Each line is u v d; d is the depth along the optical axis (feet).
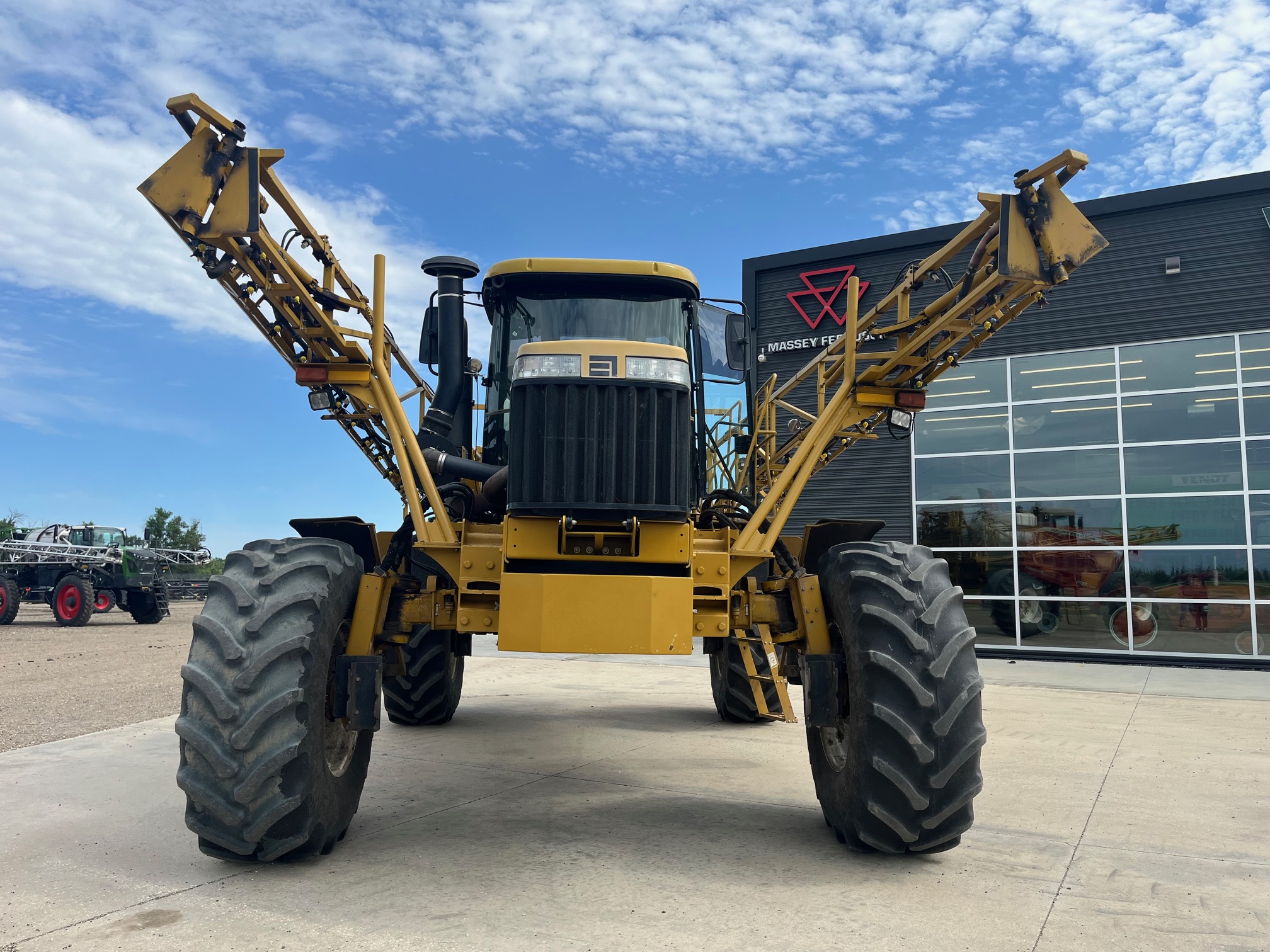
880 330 13.93
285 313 12.11
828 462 18.79
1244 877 10.47
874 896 9.67
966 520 42.98
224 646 9.75
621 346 11.66
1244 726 21.49
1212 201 38.99
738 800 14.03
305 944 8.20
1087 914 9.22
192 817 9.80
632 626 10.95
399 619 11.77
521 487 11.28
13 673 30.60
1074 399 40.98
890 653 10.37
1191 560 37.93
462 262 16.11
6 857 10.80
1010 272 11.29
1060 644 40.24
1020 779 15.65
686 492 11.57
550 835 11.94
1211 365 38.40
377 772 16.03
